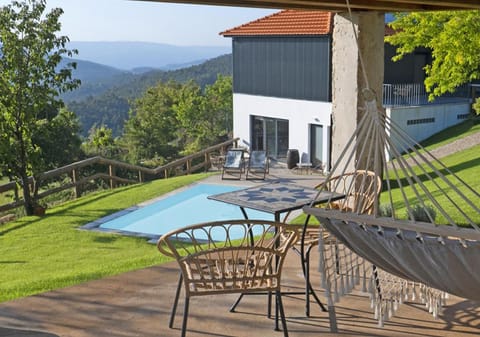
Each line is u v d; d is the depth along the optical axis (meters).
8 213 13.42
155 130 39.34
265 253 3.69
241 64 20.14
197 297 4.47
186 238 9.01
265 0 5.01
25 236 9.48
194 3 4.84
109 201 12.16
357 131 3.53
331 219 3.26
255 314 4.13
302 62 17.78
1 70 10.84
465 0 5.35
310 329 3.87
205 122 42.50
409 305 4.27
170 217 11.30
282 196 4.35
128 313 4.19
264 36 18.91
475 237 2.74
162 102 41.62
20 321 4.06
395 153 3.40
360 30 6.50
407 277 3.28
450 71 12.46
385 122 3.59
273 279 3.54
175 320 4.04
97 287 4.77
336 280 3.59
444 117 17.86
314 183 14.03
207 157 17.72
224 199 4.28
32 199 11.51
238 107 20.53
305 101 17.83
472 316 4.03
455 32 11.48
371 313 4.12
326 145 17.34
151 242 8.83
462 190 9.26
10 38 10.63
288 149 18.73
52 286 5.18
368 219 3.11
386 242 3.07
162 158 37.47
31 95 10.95
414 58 19.44
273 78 18.91
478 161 12.04
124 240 9.03
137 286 4.78
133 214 11.09
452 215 7.36
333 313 3.96
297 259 5.38
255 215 11.35
